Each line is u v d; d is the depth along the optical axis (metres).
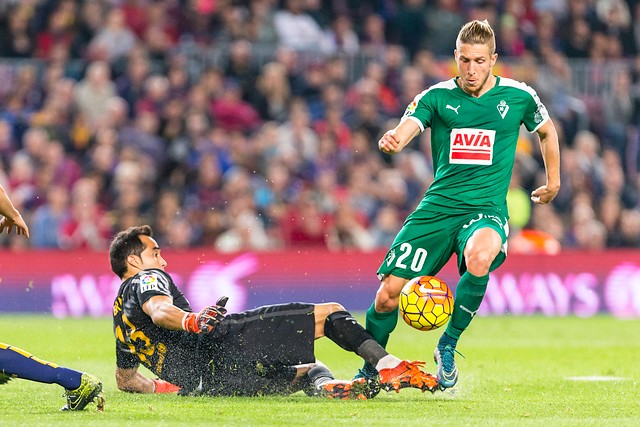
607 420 21.52
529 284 61.47
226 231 60.97
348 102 71.88
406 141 26.48
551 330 51.22
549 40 78.81
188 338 24.75
